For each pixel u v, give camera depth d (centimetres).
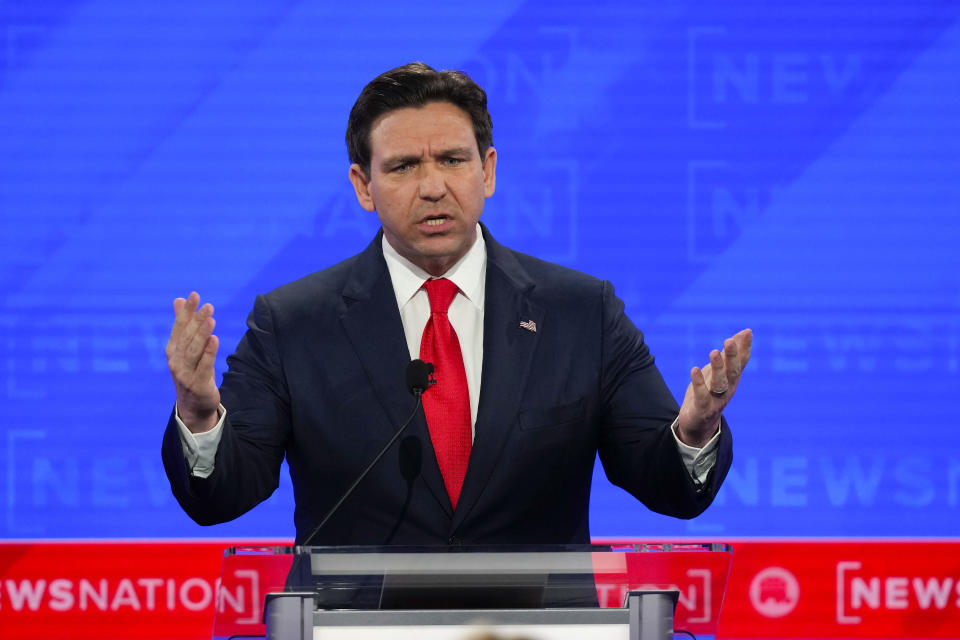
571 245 1308
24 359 1294
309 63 1311
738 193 1319
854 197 1319
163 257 1300
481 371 725
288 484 1303
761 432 1313
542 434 706
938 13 1322
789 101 1321
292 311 741
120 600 1285
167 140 1304
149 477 1295
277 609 512
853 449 1315
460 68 1309
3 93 1296
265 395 717
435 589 527
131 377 1299
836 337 1316
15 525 1285
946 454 1315
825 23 1321
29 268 1295
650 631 529
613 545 543
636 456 704
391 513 690
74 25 1302
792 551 1306
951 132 1322
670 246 1314
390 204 699
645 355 754
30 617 1278
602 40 1314
